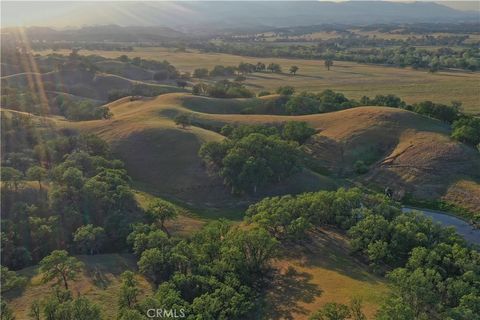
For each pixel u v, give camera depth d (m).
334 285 51.44
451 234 58.88
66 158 85.25
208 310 42.06
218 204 80.56
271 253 54.50
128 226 63.53
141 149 96.69
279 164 82.12
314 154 100.69
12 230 60.81
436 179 85.75
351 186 89.88
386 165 92.81
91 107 129.12
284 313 46.53
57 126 108.69
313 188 85.38
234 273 50.16
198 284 47.00
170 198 81.88
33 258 59.84
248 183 79.69
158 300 43.41
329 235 64.19
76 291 49.34
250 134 87.94
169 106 123.00
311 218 63.81
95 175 77.44
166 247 54.53
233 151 82.88
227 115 120.31
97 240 61.00
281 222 61.00
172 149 95.19
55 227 62.81
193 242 57.53
